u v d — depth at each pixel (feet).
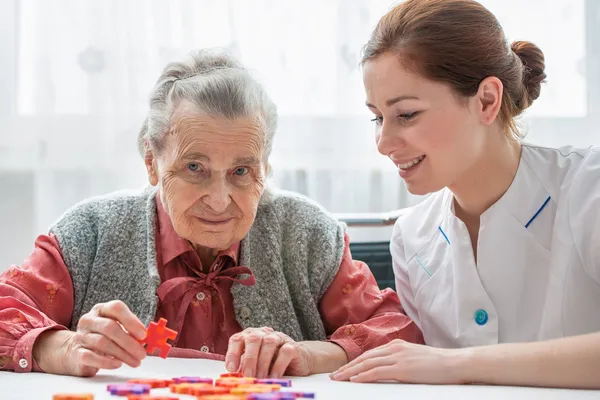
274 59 7.95
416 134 4.66
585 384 3.80
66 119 7.76
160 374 4.26
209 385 3.58
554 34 8.54
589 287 4.83
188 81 4.84
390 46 4.64
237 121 4.76
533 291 4.95
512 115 5.04
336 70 8.00
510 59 4.92
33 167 7.79
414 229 5.56
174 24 7.80
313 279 5.44
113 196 5.53
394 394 3.65
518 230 4.97
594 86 8.57
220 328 5.20
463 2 4.80
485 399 3.51
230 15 7.86
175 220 4.91
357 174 8.05
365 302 5.38
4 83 7.77
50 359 4.32
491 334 4.96
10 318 4.55
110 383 3.95
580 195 4.86
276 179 7.97
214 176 4.82
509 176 5.04
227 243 4.98
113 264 5.21
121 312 4.14
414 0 4.81
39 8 7.69
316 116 8.00
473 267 5.06
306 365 4.49
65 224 5.30
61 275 5.08
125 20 7.75
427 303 5.29
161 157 4.96
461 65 4.64
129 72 7.77
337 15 7.98
